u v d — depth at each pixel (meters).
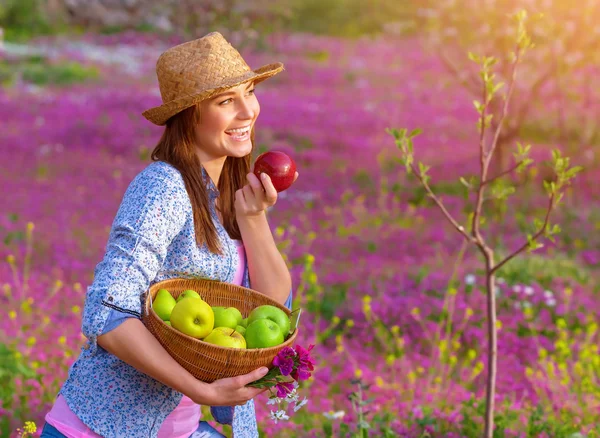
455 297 8.10
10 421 5.00
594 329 6.87
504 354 7.02
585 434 4.90
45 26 32.47
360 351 7.05
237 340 2.54
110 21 33.66
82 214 11.74
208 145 2.85
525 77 17.81
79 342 6.54
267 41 31.47
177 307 2.52
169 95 2.82
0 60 25.20
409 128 19.72
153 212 2.60
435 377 6.34
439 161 15.98
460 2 12.08
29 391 5.48
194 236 2.76
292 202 12.73
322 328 7.56
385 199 13.01
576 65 12.69
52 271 8.88
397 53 33.62
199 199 2.76
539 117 18.78
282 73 27.22
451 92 25.36
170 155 2.79
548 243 10.60
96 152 16.16
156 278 2.78
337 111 21.30
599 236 11.00
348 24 39.62
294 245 10.27
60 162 15.12
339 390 6.17
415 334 7.42
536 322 7.64
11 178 13.66
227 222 3.08
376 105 22.69
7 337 6.45
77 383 2.68
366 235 10.95
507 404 5.43
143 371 2.51
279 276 3.05
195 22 21.42
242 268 3.07
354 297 8.43
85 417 2.64
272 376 2.59
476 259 9.72
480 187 3.90
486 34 12.05
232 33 22.02
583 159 15.49
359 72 28.77
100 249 10.05
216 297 2.88
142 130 17.72
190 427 2.95
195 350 2.46
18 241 10.05
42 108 19.72
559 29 11.87
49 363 5.98
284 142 17.19
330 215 12.04
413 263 9.73
